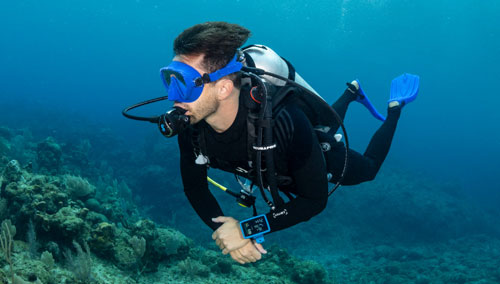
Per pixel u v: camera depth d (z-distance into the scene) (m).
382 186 26.31
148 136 23.86
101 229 5.67
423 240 23.50
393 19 88.06
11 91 66.12
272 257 8.55
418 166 41.38
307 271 8.00
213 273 7.02
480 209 28.70
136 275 5.83
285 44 97.12
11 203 5.32
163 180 18.92
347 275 16.88
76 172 12.80
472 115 101.00
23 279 4.17
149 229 6.43
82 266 4.88
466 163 64.19
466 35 86.81
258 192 21.14
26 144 13.74
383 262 19.03
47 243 5.09
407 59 96.25
